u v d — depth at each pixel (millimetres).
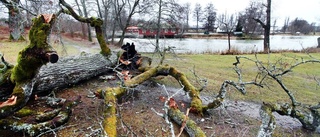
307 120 3123
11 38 12938
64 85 4250
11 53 8562
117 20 17094
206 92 4734
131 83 3842
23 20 6059
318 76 6379
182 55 10953
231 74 6441
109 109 2838
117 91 3322
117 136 2783
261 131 2695
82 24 20234
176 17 16094
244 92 3291
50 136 2717
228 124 3287
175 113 3150
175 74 4371
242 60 9188
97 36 5336
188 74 6293
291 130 3215
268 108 2816
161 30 16594
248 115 3635
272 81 5652
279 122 3479
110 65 5398
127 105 3771
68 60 4438
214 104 3393
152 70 4430
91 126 2916
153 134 2855
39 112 3045
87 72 4738
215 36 29984
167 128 3021
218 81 5617
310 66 8008
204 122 3311
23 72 2412
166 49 6238
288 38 31672
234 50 12656
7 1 5160
